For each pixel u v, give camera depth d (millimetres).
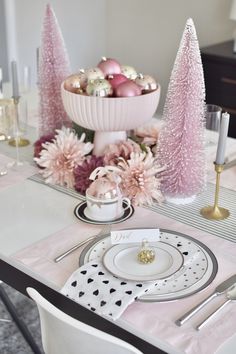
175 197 1497
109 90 1506
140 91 1542
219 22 3383
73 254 1255
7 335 2031
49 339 1151
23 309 2160
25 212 1459
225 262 1216
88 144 1589
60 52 1786
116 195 1397
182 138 1437
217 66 2969
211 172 1718
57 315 1005
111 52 4117
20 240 1323
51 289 1170
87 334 979
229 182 1650
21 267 1225
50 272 1189
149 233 1289
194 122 1431
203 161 1491
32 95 2518
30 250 1276
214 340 980
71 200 1530
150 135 1703
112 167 1456
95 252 1229
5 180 1655
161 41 3730
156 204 1506
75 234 1347
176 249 1226
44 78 1800
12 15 3928
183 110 1420
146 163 1452
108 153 1523
